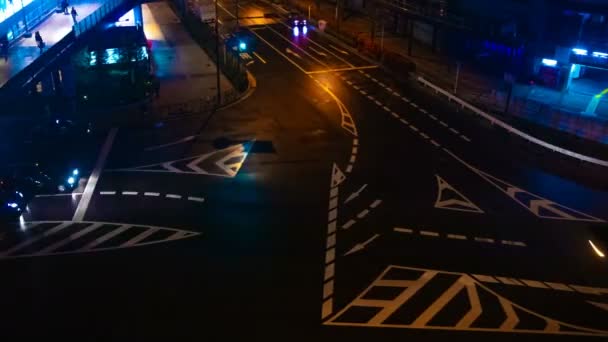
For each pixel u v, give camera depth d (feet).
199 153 133.18
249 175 121.49
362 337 71.87
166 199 110.83
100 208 107.55
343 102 170.30
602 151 132.16
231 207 107.65
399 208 108.17
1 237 97.30
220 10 312.71
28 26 159.84
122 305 78.18
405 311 77.61
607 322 76.38
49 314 76.33
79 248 93.40
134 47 184.03
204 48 236.43
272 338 71.41
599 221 104.73
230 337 71.46
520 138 144.56
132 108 163.43
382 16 260.01
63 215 105.09
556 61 173.37
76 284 83.25
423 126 152.15
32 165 116.78
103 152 133.39
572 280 86.28
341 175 122.11
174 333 72.18
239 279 84.58
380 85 187.62
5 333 72.54
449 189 116.47
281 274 86.07
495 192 115.75
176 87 184.65
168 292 81.15
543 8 172.55
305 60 217.15
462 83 186.70
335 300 79.77
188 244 94.63
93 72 171.53
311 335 72.13
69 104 160.97
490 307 79.00
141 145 137.80
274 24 280.31
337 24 255.50
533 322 75.97
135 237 96.94
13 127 147.95
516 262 90.84
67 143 137.80
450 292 82.33
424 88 184.75
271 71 202.28
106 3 178.81
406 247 94.63
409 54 219.61
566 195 115.14
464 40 217.15
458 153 135.13
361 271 87.25
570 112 155.94
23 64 131.44
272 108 164.45
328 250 93.20
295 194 112.98
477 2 205.46
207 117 157.07
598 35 162.50
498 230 100.83
